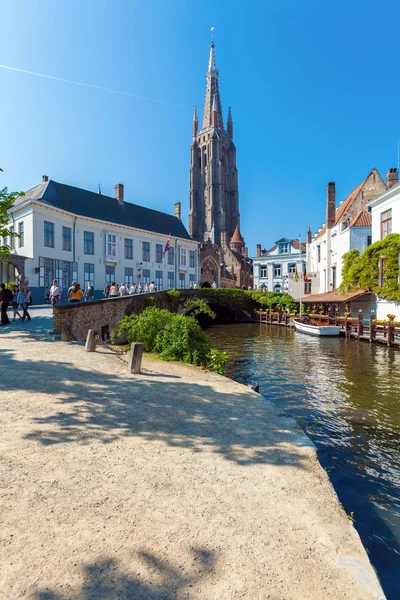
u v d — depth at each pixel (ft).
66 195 100.48
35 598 6.03
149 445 12.50
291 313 110.93
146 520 8.32
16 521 8.01
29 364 22.34
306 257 146.10
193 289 111.14
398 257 66.03
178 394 19.06
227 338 76.64
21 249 82.48
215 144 255.50
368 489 15.88
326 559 7.39
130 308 49.98
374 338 63.52
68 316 35.35
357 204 100.01
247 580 6.70
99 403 16.43
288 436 14.06
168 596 6.24
